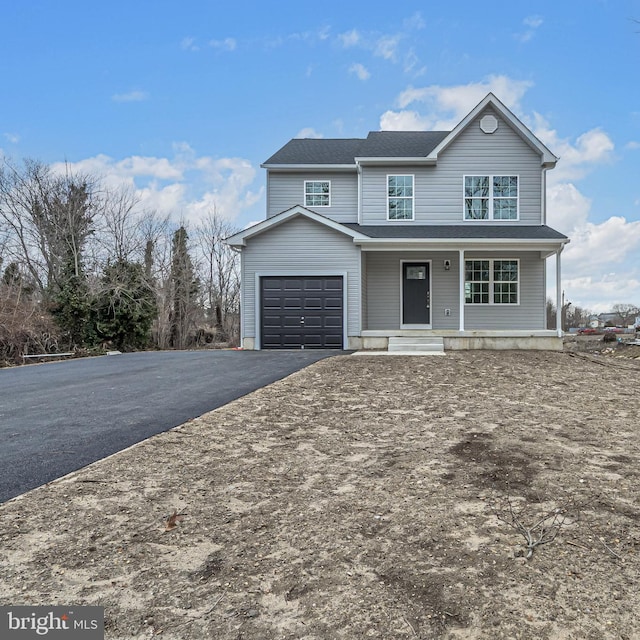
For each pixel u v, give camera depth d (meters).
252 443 4.34
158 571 2.26
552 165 14.09
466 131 14.27
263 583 2.17
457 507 2.95
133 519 2.81
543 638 1.78
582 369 9.08
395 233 13.44
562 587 2.09
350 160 15.46
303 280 13.24
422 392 6.77
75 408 5.84
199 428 4.82
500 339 12.62
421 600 2.03
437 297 14.56
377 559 2.36
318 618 1.92
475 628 1.84
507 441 4.29
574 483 3.29
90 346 16.92
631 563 2.27
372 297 14.62
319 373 8.41
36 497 3.12
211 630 1.85
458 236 13.05
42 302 16.58
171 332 30.06
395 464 3.76
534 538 2.53
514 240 12.57
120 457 3.92
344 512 2.91
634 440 4.33
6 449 4.16
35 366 11.22
